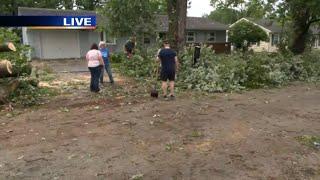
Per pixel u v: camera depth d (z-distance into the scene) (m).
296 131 8.17
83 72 20.27
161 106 10.60
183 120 8.98
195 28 39.47
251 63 16.19
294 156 6.58
